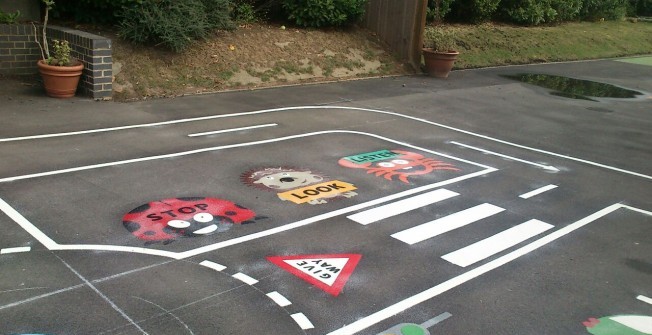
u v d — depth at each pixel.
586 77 19.03
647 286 5.55
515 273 5.62
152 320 4.43
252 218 6.42
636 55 26.00
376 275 5.37
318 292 5.00
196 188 7.17
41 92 11.28
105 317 4.42
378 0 17.47
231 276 5.15
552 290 5.34
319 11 16.41
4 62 11.88
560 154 10.02
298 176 7.89
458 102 13.71
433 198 7.44
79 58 11.38
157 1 12.99
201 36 13.74
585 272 5.75
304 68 14.98
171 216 6.30
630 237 6.69
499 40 21.56
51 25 12.61
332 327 4.51
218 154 8.58
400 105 12.94
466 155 9.52
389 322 4.64
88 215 6.18
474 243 6.21
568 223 6.97
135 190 6.96
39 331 4.20
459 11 22.20
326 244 5.92
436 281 5.35
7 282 4.80
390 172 8.35
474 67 18.94
